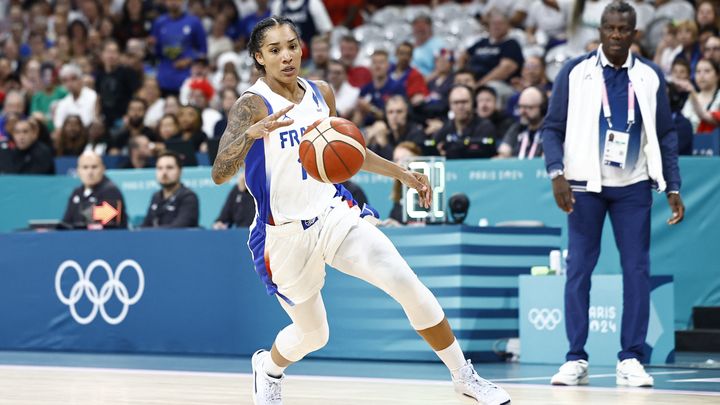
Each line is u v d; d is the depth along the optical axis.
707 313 24.70
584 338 18.58
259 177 12.94
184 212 28.44
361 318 23.11
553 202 25.61
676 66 29.09
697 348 24.50
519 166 26.02
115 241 26.31
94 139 37.78
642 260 18.58
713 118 28.47
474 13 45.47
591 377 19.50
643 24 37.00
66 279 27.00
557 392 17.00
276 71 12.81
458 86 29.30
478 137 29.03
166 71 44.09
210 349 25.00
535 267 23.02
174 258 25.52
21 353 26.19
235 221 28.23
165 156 28.64
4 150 34.97
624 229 18.70
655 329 22.06
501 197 26.20
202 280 25.14
